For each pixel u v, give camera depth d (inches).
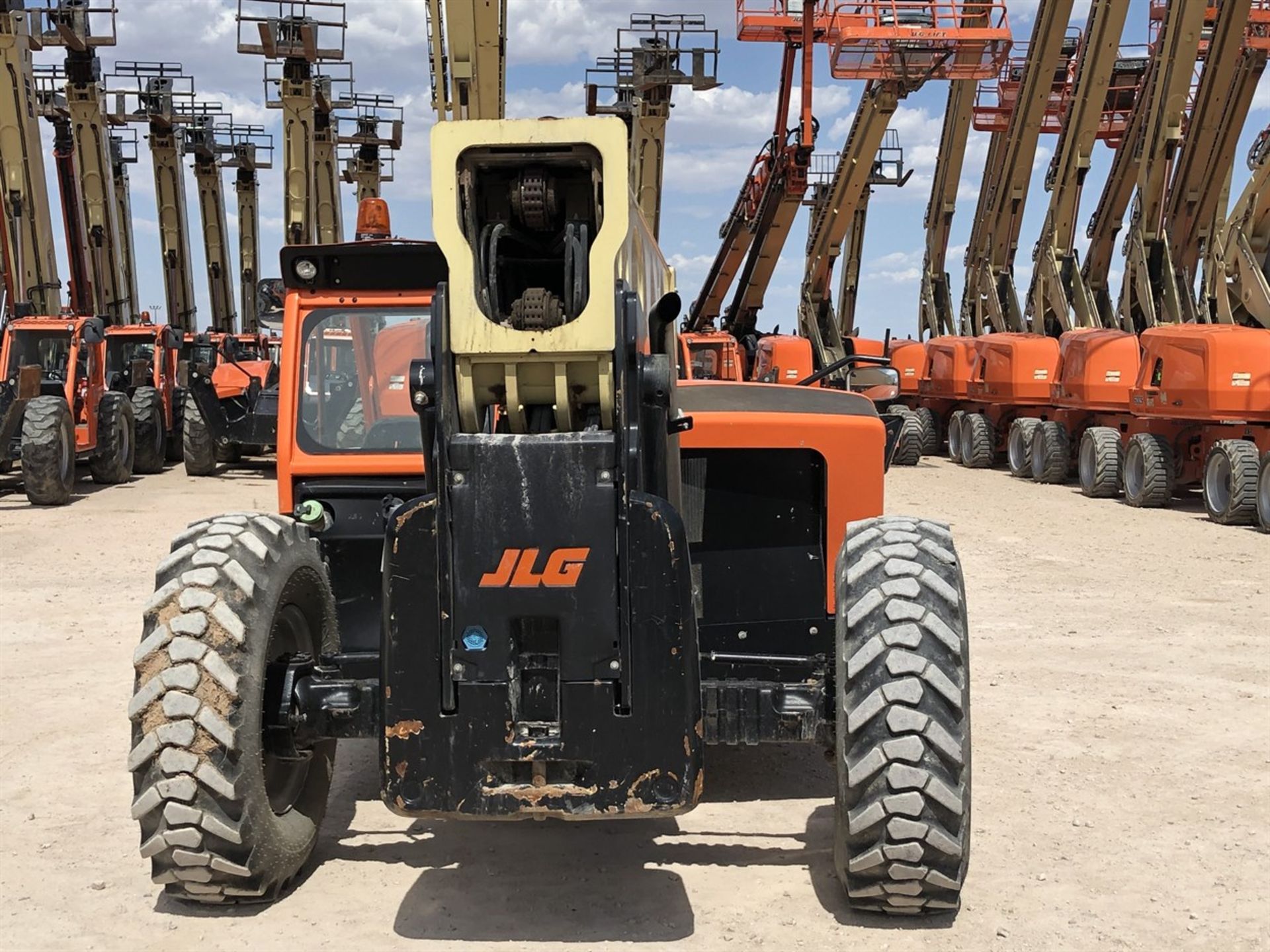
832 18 750.5
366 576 213.8
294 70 851.4
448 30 426.6
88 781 217.2
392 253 214.1
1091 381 671.1
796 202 828.6
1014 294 927.7
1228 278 658.8
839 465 209.9
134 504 591.2
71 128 851.4
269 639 160.1
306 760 174.2
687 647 145.0
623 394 143.8
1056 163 808.3
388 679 147.8
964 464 850.8
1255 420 540.1
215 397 614.9
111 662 298.7
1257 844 189.5
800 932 159.2
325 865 181.9
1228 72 673.6
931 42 736.3
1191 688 278.4
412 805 148.3
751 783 218.5
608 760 146.3
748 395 234.2
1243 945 156.9
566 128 143.3
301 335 216.4
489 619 145.8
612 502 144.4
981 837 191.9
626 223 143.3
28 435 572.1
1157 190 694.5
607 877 177.0
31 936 158.6
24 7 669.9
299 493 213.5
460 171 145.9
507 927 161.2
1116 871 179.3
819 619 213.6
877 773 147.1
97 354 671.1
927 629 149.0
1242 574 420.5
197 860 154.1
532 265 161.5
